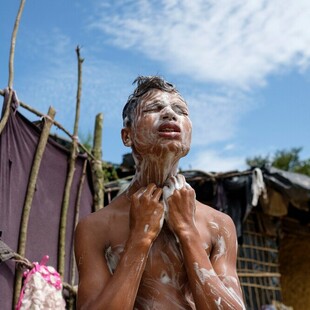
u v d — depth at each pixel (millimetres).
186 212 2504
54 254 5969
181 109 2652
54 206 6086
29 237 5586
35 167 5578
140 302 2490
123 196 2699
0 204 5094
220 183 8352
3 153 5188
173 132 2564
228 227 2674
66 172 6375
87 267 2471
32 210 5680
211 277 2369
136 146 2631
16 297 5023
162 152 2559
